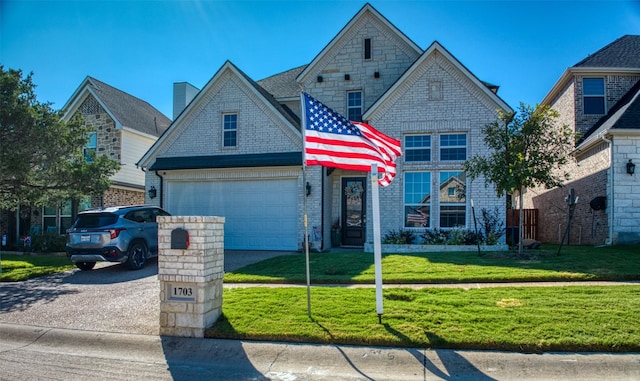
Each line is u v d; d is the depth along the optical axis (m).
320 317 6.71
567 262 10.41
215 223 6.80
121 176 20.66
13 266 13.23
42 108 13.44
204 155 16.78
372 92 17.41
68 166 14.17
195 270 6.45
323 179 15.49
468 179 14.78
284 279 9.72
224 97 16.70
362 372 5.23
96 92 21.16
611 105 16.64
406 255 12.52
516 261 10.80
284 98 18.70
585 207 15.89
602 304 6.85
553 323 6.04
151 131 23.03
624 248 12.79
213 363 5.69
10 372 5.46
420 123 15.15
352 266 11.04
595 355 5.29
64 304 8.50
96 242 11.50
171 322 6.54
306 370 5.36
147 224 12.68
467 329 5.95
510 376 4.98
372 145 7.46
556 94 18.94
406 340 5.75
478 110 14.80
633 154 13.88
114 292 9.42
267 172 15.88
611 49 18.17
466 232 14.16
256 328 6.37
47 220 19.91
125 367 5.61
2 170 12.55
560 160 10.92
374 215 6.73
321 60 17.89
